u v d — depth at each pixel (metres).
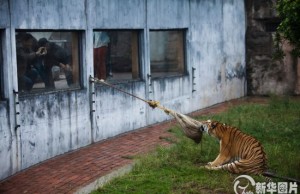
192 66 13.98
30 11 8.77
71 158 9.38
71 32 10.01
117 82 11.30
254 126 11.42
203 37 14.52
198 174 8.25
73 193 7.50
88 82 10.27
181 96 13.53
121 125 11.28
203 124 8.73
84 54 10.17
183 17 13.45
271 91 16.73
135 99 11.71
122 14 11.12
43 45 9.34
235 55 16.42
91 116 10.38
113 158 9.39
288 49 16.22
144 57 11.98
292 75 16.41
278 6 8.53
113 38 11.20
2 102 8.21
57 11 9.38
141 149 10.02
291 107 13.73
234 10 16.27
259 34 16.73
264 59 16.75
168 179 8.01
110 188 7.65
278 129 11.18
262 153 8.23
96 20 10.38
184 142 10.10
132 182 7.89
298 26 8.22
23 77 8.85
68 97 9.74
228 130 8.52
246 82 17.08
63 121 9.62
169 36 13.20
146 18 11.95
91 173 8.49
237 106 14.34
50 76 9.49
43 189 7.73
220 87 15.61
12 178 8.26
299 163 8.52
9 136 8.31
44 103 9.13
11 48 8.39
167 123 12.57
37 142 8.98
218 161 8.52
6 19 8.27
